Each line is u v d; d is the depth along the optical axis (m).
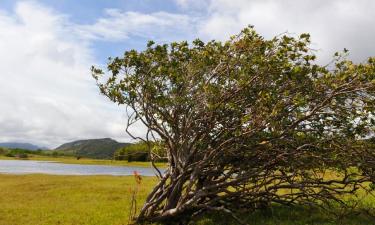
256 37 13.38
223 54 13.66
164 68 13.13
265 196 15.19
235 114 13.60
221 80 13.55
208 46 13.96
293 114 13.08
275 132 12.72
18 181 33.16
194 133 14.32
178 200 14.45
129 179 36.47
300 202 15.36
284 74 12.78
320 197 15.02
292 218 15.15
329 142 12.98
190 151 14.34
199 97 13.62
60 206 18.39
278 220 14.59
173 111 14.05
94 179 35.78
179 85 13.77
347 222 14.17
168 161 15.24
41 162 121.00
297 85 13.00
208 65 13.75
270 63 12.47
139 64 13.56
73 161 134.50
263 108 12.31
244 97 13.40
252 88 13.21
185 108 13.97
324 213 15.54
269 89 12.99
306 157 13.33
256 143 13.34
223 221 14.64
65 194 23.06
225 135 13.38
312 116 13.35
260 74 12.78
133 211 16.83
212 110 13.13
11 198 21.36
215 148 13.86
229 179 15.32
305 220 14.45
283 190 22.00
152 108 13.73
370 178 13.56
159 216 14.08
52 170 66.94
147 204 14.21
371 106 12.04
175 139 14.15
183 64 14.16
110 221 14.71
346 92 12.05
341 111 12.91
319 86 12.77
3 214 16.30
